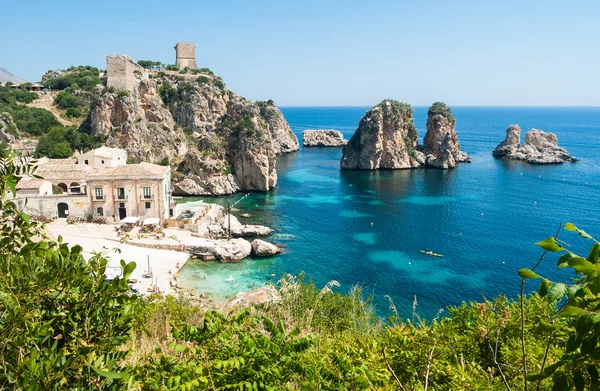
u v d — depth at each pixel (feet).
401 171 526.98
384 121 543.39
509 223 286.46
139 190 246.47
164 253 209.05
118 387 19.63
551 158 578.25
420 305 171.01
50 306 21.13
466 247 239.30
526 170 522.06
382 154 546.26
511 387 26.43
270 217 298.97
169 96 504.84
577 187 410.93
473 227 276.82
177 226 245.86
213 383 21.31
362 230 269.64
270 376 22.80
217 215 284.41
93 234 219.41
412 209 324.39
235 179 395.14
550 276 199.31
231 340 25.23
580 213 311.88
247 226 257.55
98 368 18.95
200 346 24.36
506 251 232.94
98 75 575.79
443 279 196.44
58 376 17.28
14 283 20.53
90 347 19.76
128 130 376.27
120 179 243.60
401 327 38.17
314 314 68.49
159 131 401.90
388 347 33.99
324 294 75.66
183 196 367.04
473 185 425.28
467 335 39.91
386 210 321.11
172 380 21.61
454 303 173.58
